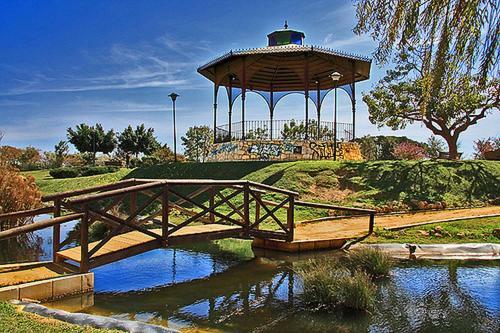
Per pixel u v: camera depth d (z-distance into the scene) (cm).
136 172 2031
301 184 1389
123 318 494
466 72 473
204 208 742
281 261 789
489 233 927
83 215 566
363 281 528
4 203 979
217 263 777
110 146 4591
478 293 581
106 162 3747
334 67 1902
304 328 462
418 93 1920
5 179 1005
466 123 1956
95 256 588
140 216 1238
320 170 1468
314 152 1786
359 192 1355
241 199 1327
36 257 825
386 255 697
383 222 1080
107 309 526
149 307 536
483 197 1333
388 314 504
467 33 448
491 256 812
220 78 1927
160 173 1862
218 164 1730
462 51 455
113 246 637
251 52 1697
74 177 2525
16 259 806
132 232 747
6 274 555
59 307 518
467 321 480
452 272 692
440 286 614
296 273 698
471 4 435
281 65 1931
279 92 2247
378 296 570
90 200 565
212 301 561
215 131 2025
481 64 443
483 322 478
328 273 561
